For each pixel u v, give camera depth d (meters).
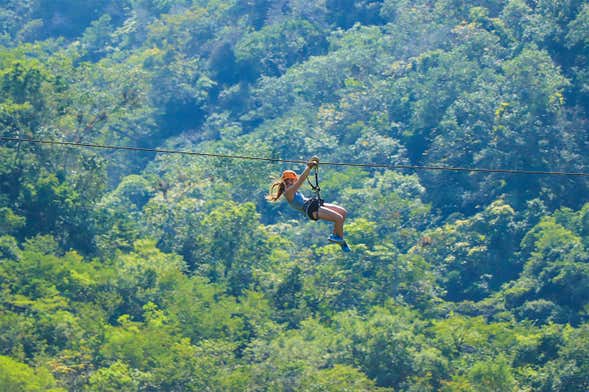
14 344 173.12
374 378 186.50
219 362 180.75
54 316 179.50
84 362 171.50
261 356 187.38
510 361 199.50
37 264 199.25
